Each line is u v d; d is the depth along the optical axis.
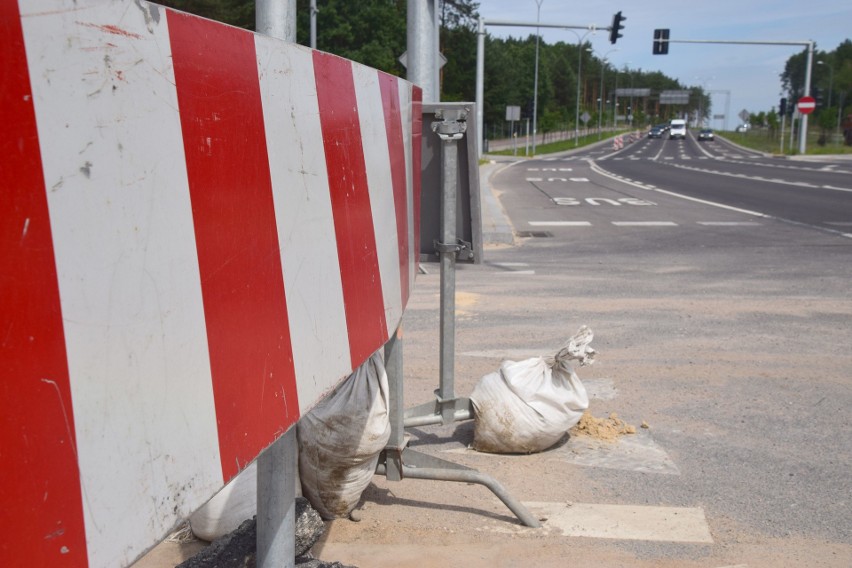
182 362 1.55
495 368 6.57
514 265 12.23
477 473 4.01
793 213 19.45
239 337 1.78
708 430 5.25
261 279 1.90
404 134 3.47
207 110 1.65
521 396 4.70
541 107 123.25
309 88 2.21
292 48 2.09
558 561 3.60
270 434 1.92
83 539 1.27
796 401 5.81
